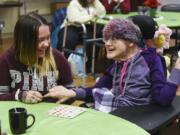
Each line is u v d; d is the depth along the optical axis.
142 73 2.04
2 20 7.34
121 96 2.08
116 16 4.67
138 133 1.40
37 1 7.69
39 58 2.04
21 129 1.41
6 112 1.65
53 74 2.11
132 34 2.03
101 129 1.44
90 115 1.60
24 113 1.42
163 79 2.00
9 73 2.04
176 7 5.46
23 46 1.95
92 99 2.17
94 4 4.78
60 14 4.94
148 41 2.21
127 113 1.82
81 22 4.50
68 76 2.22
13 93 1.92
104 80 2.21
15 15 7.49
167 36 2.27
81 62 4.38
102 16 4.64
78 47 4.63
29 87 2.04
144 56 2.07
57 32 4.72
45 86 2.07
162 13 4.98
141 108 1.91
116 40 2.03
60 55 2.20
